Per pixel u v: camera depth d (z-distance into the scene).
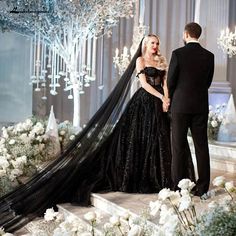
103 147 4.78
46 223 3.70
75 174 4.66
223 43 7.97
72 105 9.26
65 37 6.89
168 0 9.80
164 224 2.29
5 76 8.06
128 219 2.54
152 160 4.47
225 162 5.69
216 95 8.97
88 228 2.64
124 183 4.47
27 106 8.18
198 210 3.42
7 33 8.00
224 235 1.93
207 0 9.15
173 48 9.91
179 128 3.91
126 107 4.68
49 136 6.03
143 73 4.54
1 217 4.31
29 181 4.62
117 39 9.42
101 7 6.67
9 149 5.84
